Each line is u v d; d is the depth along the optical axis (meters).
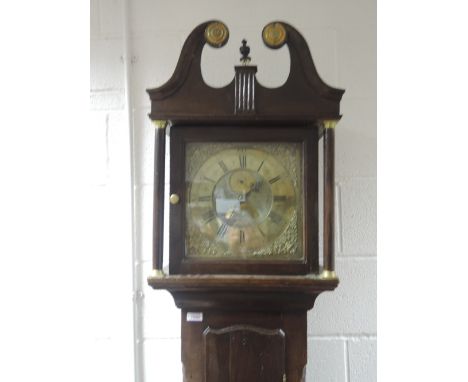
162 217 0.79
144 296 1.06
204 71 1.03
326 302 1.04
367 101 1.04
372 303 1.03
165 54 1.06
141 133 1.06
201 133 0.79
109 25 1.06
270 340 0.83
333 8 1.04
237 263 0.78
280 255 0.79
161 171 0.79
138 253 1.06
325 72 1.04
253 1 1.04
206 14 1.05
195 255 0.79
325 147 0.78
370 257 1.03
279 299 0.81
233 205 0.80
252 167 0.80
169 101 0.77
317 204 0.78
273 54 1.03
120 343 1.05
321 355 1.04
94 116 1.07
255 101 0.77
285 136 0.79
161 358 1.05
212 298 0.81
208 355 0.83
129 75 1.06
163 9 1.06
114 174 1.06
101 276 1.05
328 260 0.76
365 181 1.04
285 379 0.83
